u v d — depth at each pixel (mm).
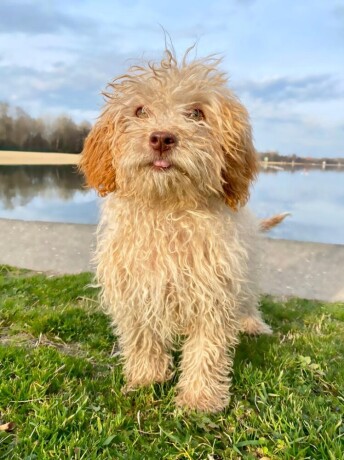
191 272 441
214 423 437
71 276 900
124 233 454
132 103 455
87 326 650
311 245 1264
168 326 468
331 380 524
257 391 482
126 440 405
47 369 492
